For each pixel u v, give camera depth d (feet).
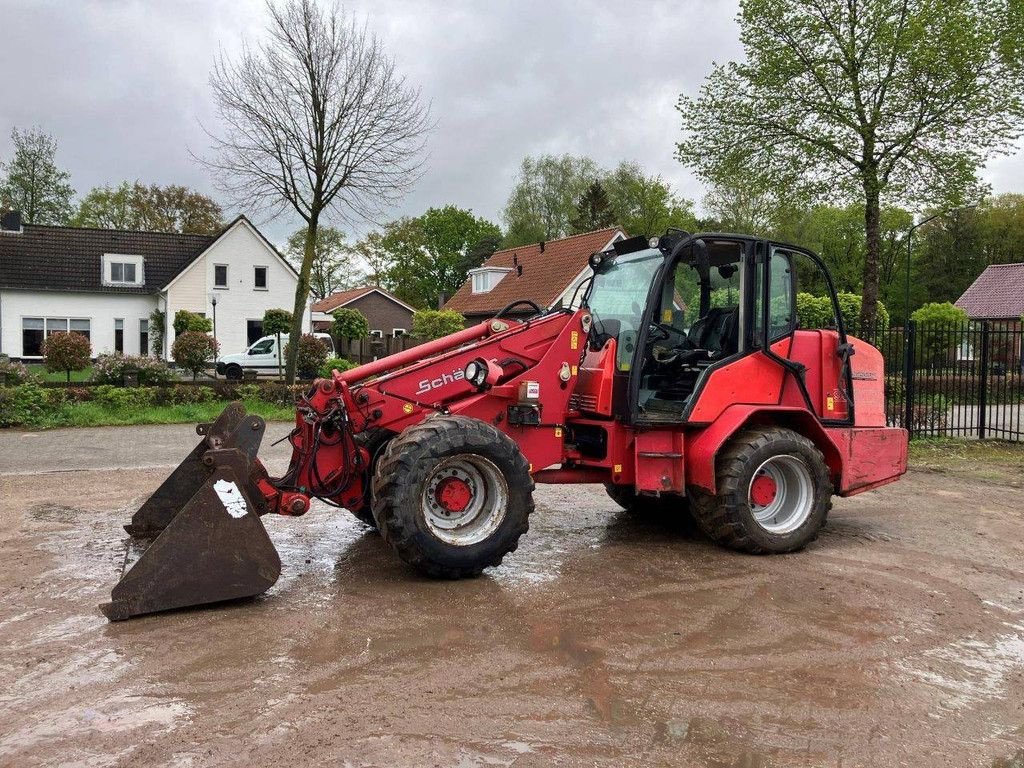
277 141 58.13
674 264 19.33
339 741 10.09
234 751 9.81
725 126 45.47
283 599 15.56
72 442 39.37
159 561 14.52
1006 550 20.25
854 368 21.72
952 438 42.45
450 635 13.73
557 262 117.08
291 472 17.25
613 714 11.00
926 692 11.94
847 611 15.43
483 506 17.07
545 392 18.56
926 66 39.34
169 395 52.47
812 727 10.78
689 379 19.51
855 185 44.32
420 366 18.12
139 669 12.19
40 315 105.40
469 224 222.89
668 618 14.82
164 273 113.80
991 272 142.31
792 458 19.38
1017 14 38.55
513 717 10.84
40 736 10.13
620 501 24.04
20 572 17.24
